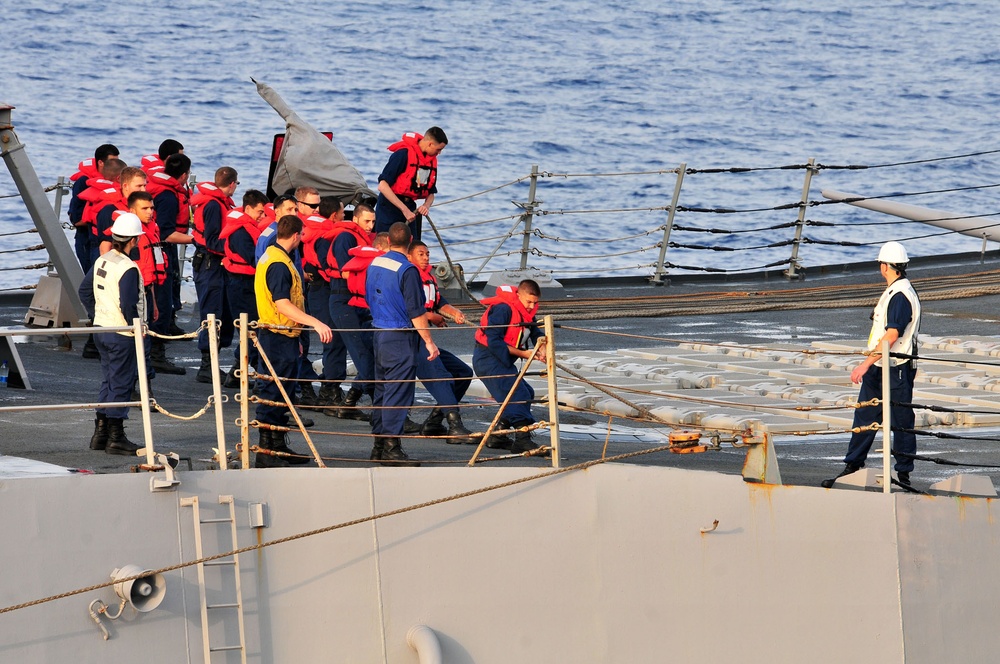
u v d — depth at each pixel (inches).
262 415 1473.9
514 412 1621.6
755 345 2488.9
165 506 1195.3
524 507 1285.7
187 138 6048.2
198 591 1199.6
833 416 1846.7
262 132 6250.0
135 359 1446.9
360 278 1740.9
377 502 1259.2
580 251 4867.1
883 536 1344.7
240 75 7519.7
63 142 5880.9
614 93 7495.1
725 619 1316.4
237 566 1213.7
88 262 2262.6
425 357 1643.7
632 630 1300.4
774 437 1788.9
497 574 1280.8
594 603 1294.3
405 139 2181.3
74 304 2348.7
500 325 1556.3
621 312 2704.2
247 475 1229.1
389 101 7052.2
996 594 1376.7
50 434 1557.6
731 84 7815.0
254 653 1219.2
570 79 7785.4
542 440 1721.2
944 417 1879.9
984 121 7066.9
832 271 3440.0
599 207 5442.9
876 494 1347.2
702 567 1312.7
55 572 1155.9
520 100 7234.3
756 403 1956.2
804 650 1328.7
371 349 1727.4
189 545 1201.4
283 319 1478.8
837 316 2815.0
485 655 1277.1
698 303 2896.2
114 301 1422.2
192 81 7322.8
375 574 1256.8
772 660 1323.8
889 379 1405.0
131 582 1153.4
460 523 1275.8
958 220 3440.0
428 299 1658.5
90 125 6215.6
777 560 1326.3
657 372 2194.9
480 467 1286.9
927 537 1355.8
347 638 1247.5
